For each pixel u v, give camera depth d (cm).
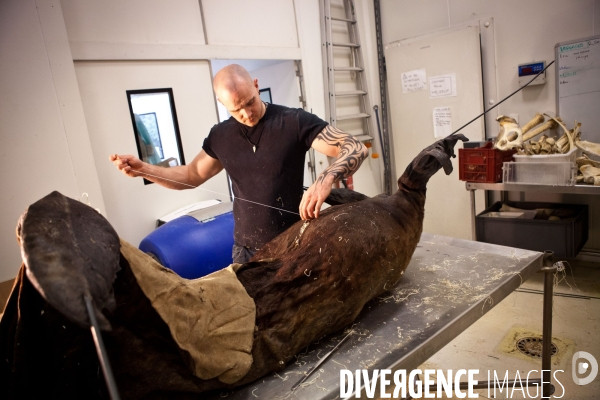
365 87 383
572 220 255
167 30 253
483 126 326
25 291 81
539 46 296
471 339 228
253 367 110
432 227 370
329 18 345
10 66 196
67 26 214
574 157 256
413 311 137
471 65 320
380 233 134
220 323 107
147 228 255
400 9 363
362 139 383
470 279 155
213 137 174
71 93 214
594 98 273
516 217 277
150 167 174
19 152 202
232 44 287
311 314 121
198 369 98
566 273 291
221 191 292
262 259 141
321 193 130
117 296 92
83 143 220
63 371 90
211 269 221
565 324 229
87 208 89
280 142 158
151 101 252
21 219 74
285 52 319
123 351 94
